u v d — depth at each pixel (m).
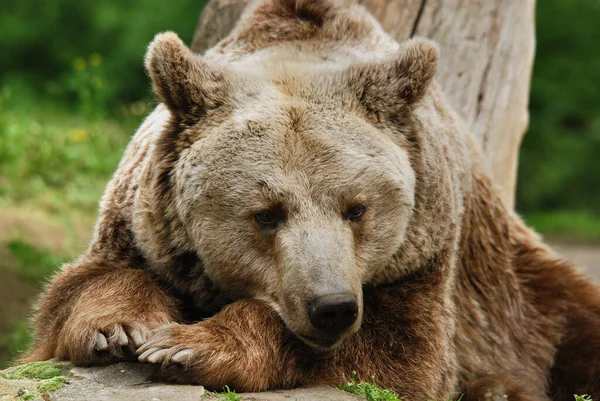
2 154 22.17
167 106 9.48
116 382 8.65
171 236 9.52
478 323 11.59
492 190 12.16
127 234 10.16
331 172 8.96
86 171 22.83
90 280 9.88
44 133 24.08
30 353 10.37
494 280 11.90
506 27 14.90
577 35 39.28
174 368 8.62
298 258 8.71
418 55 9.58
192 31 39.66
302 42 10.56
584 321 12.42
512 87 14.74
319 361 9.29
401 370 9.62
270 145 8.98
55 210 20.38
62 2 44.38
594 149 39.00
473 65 14.55
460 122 12.21
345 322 8.55
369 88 9.54
